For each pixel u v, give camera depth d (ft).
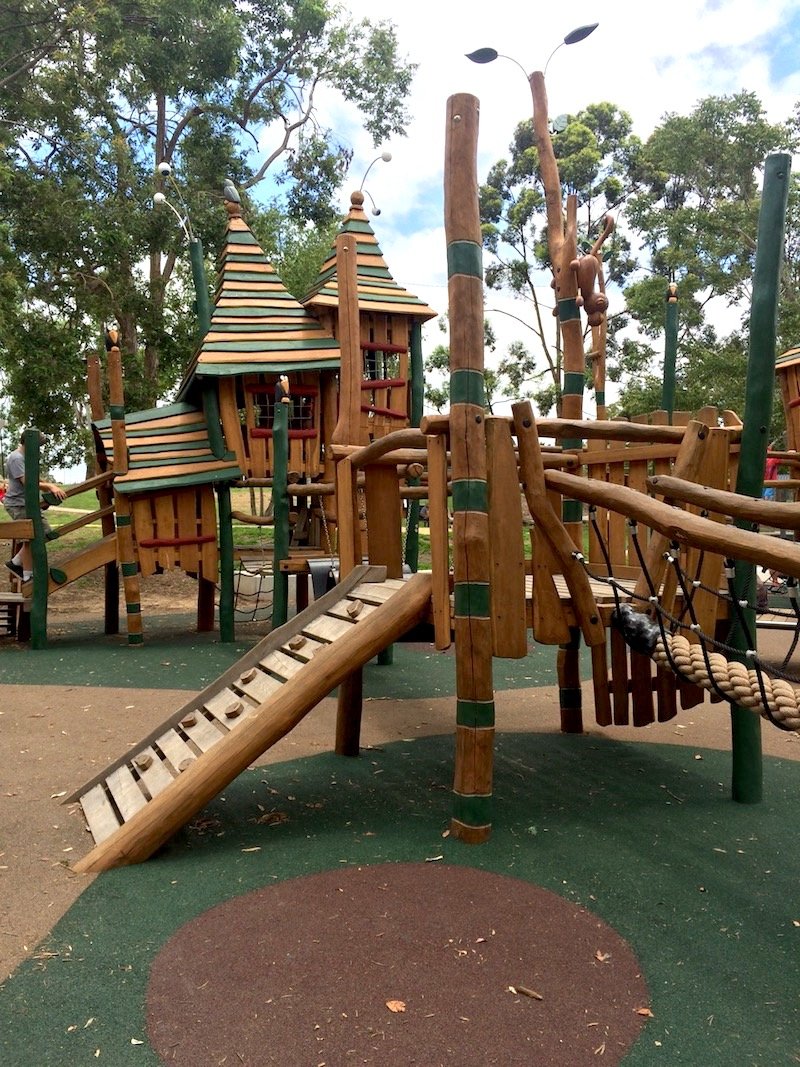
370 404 36.11
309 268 92.12
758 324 14.80
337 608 16.53
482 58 23.21
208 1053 8.02
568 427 14.26
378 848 13.10
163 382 79.05
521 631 13.67
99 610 48.16
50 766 17.58
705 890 11.67
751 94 79.15
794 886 11.86
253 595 47.98
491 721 13.51
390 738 20.38
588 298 23.84
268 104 79.97
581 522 21.70
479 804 13.39
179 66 65.57
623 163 99.25
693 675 11.69
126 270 66.59
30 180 62.03
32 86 64.49
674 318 32.04
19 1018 8.59
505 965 9.59
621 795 15.92
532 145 101.55
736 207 75.92
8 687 25.71
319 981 9.22
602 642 14.20
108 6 62.13
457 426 13.20
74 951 9.93
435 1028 8.39
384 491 17.67
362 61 80.53
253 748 13.19
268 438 35.01
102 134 67.77
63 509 89.97
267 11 76.43
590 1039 8.26
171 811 12.72
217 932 10.35
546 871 12.23
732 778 15.74
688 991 9.15
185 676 27.55
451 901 11.18
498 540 13.53
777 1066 7.91
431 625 15.70
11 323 58.70
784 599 40.40
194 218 66.33
